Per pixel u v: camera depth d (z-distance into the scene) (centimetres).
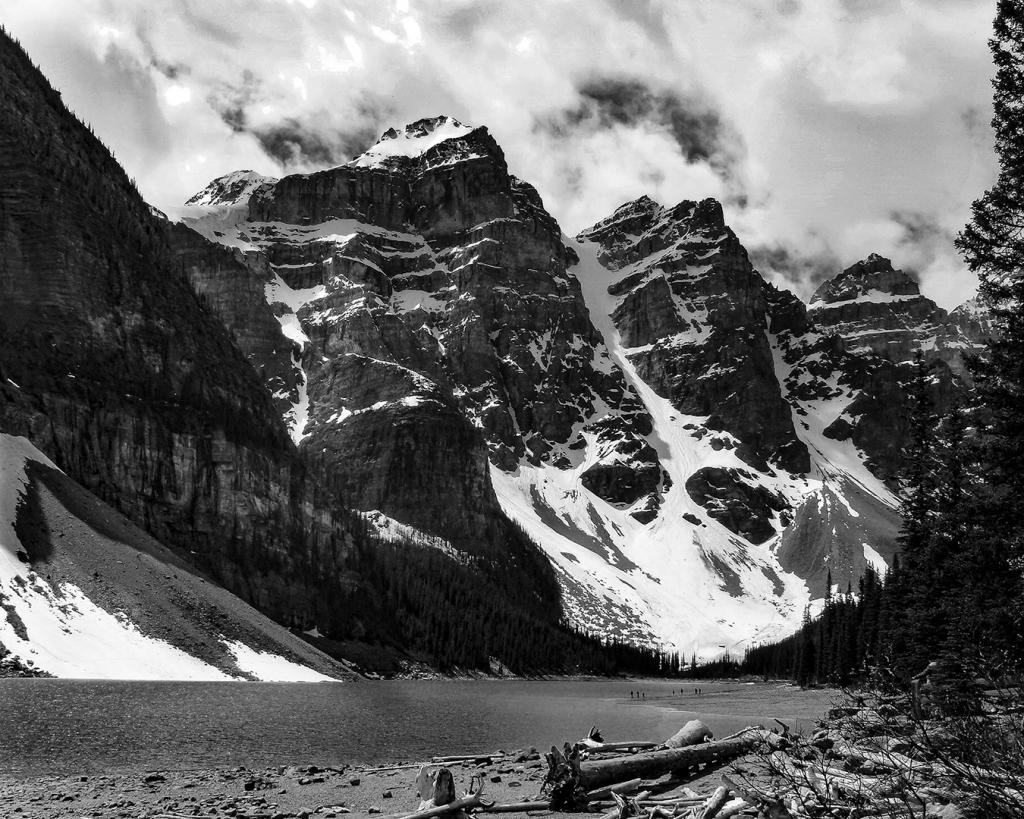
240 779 3362
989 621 2059
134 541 13575
